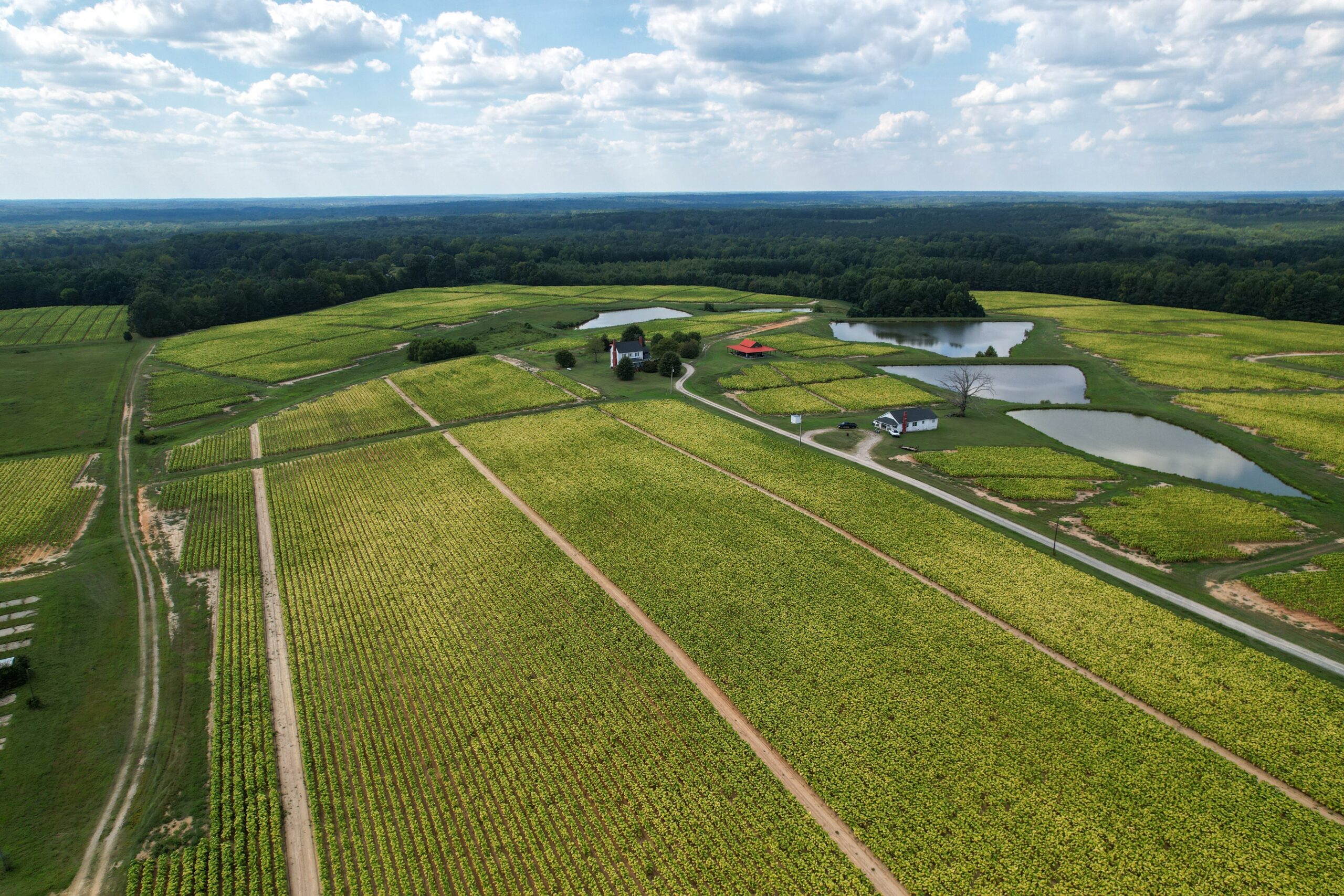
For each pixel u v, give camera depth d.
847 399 104.69
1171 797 36.12
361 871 33.84
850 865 33.16
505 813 36.75
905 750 39.62
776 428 93.19
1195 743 39.47
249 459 85.31
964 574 56.41
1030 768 38.12
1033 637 49.22
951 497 71.69
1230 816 35.00
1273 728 40.50
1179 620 49.97
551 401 105.25
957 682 44.72
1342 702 42.03
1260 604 52.50
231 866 34.56
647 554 61.22
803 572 57.91
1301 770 37.72
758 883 32.53
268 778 39.28
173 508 72.38
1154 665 45.66
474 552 62.69
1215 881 31.88
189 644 51.31
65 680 47.31
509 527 67.06
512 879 33.22
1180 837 33.94
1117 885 31.80
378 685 46.38
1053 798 36.22
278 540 65.81
